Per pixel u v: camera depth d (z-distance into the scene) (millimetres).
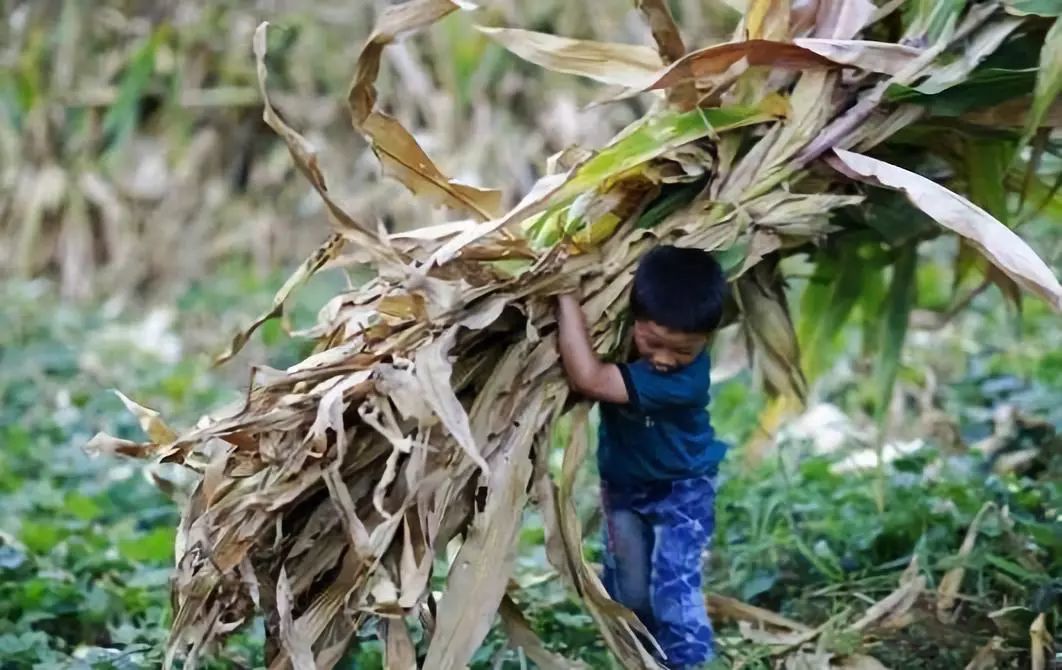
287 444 3154
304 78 9922
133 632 3959
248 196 9914
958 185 4148
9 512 5258
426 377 3051
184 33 10047
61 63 10070
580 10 9547
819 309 4641
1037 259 3287
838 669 3707
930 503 4668
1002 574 4082
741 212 3557
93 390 7332
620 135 3529
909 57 3543
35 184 9859
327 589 3156
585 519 4941
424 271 3215
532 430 3330
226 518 3123
